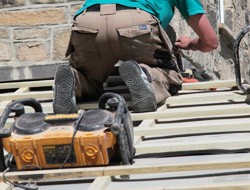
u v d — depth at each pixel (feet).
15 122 31.42
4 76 53.11
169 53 40.68
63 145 30.37
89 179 30.73
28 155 30.66
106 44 39.22
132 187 29.07
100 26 39.04
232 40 78.13
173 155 33.40
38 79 52.70
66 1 52.54
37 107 33.73
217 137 35.24
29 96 43.34
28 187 29.32
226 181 29.01
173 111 37.99
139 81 37.83
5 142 30.83
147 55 39.68
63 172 29.73
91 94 41.63
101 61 40.19
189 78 45.78
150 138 36.32
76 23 39.73
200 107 39.83
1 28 52.95
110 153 31.19
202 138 35.22
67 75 37.19
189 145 33.04
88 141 30.17
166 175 30.71
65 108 37.24
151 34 39.14
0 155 31.24
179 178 30.19
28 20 52.80
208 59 68.08
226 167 29.12
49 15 52.75
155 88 39.52
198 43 42.70
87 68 40.83
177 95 41.83
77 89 40.11
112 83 44.75
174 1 41.29
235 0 82.28
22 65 53.11
